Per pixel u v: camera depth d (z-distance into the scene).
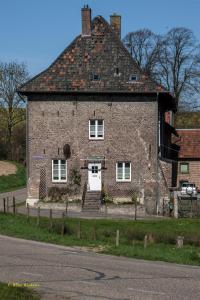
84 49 51.28
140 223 36.75
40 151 48.88
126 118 48.81
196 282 17.20
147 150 48.69
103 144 48.78
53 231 31.84
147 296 14.86
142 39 76.75
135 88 48.81
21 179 73.94
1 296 13.34
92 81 49.34
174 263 22.16
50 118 48.91
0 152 90.69
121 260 22.61
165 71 77.62
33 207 47.16
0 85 90.44
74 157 48.78
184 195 49.06
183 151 59.88
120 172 48.75
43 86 48.88
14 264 20.53
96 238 29.50
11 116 90.88
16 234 31.06
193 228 34.81
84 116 48.81
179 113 84.81
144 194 48.34
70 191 48.50
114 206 45.09
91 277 17.86
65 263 21.16
